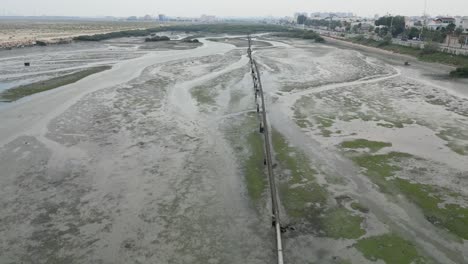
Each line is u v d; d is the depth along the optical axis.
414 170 14.77
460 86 31.45
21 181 13.80
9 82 30.50
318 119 21.34
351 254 9.89
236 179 14.16
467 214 11.69
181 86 29.88
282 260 9.41
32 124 19.89
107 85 29.61
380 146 17.23
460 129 19.69
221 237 10.67
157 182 13.90
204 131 19.28
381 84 31.84
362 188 13.39
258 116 21.83
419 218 11.52
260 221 11.45
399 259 9.67
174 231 10.94
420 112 22.91
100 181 13.91
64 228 11.03
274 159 15.87
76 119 20.84
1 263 9.52
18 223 11.24
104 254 9.91
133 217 11.63
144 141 17.83
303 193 13.07
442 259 9.67
